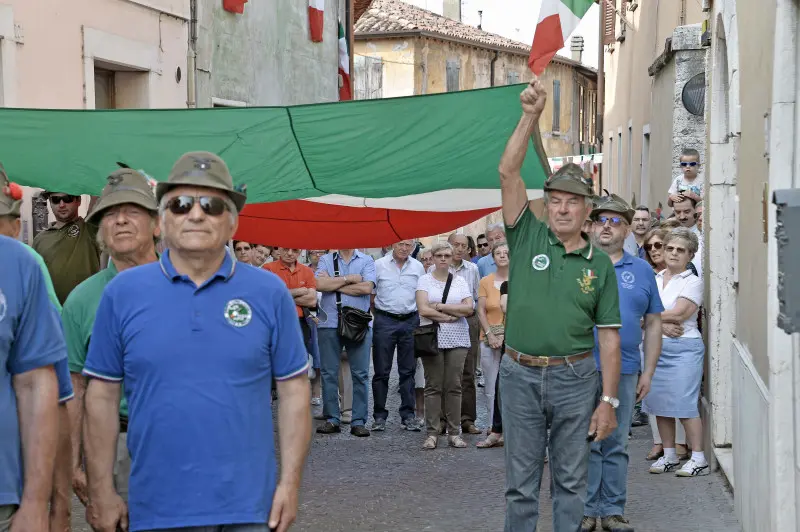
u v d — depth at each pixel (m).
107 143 7.75
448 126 7.89
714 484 8.90
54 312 3.99
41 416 3.88
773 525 5.80
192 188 3.92
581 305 6.04
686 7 17.53
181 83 14.99
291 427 4.03
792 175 5.76
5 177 4.10
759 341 6.73
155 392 3.87
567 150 55.25
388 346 11.88
